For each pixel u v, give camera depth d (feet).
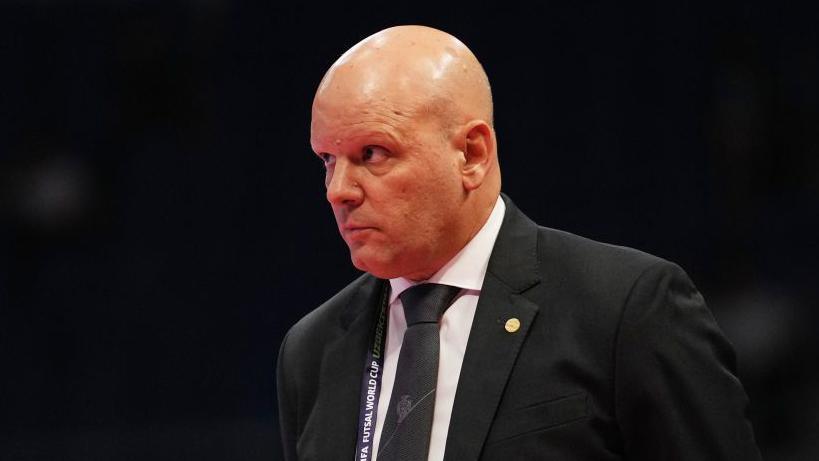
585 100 56.18
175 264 58.95
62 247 59.47
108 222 59.52
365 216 23.29
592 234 55.67
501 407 22.98
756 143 55.52
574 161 56.03
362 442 24.11
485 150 24.27
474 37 56.70
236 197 58.75
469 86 24.11
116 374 58.44
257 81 58.90
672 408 22.86
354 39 57.72
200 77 59.41
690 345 23.31
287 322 57.62
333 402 25.13
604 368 23.07
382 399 24.49
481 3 56.75
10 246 59.36
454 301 24.48
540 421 22.71
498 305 23.99
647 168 55.83
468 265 24.58
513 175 56.13
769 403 53.78
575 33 56.49
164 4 60.03
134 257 59.16
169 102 59.57
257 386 57.52
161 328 58.59
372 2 57.57
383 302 25.57
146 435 57.62
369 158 23.34
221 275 58.49
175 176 59.41
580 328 23.45
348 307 26.45
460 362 23.76
